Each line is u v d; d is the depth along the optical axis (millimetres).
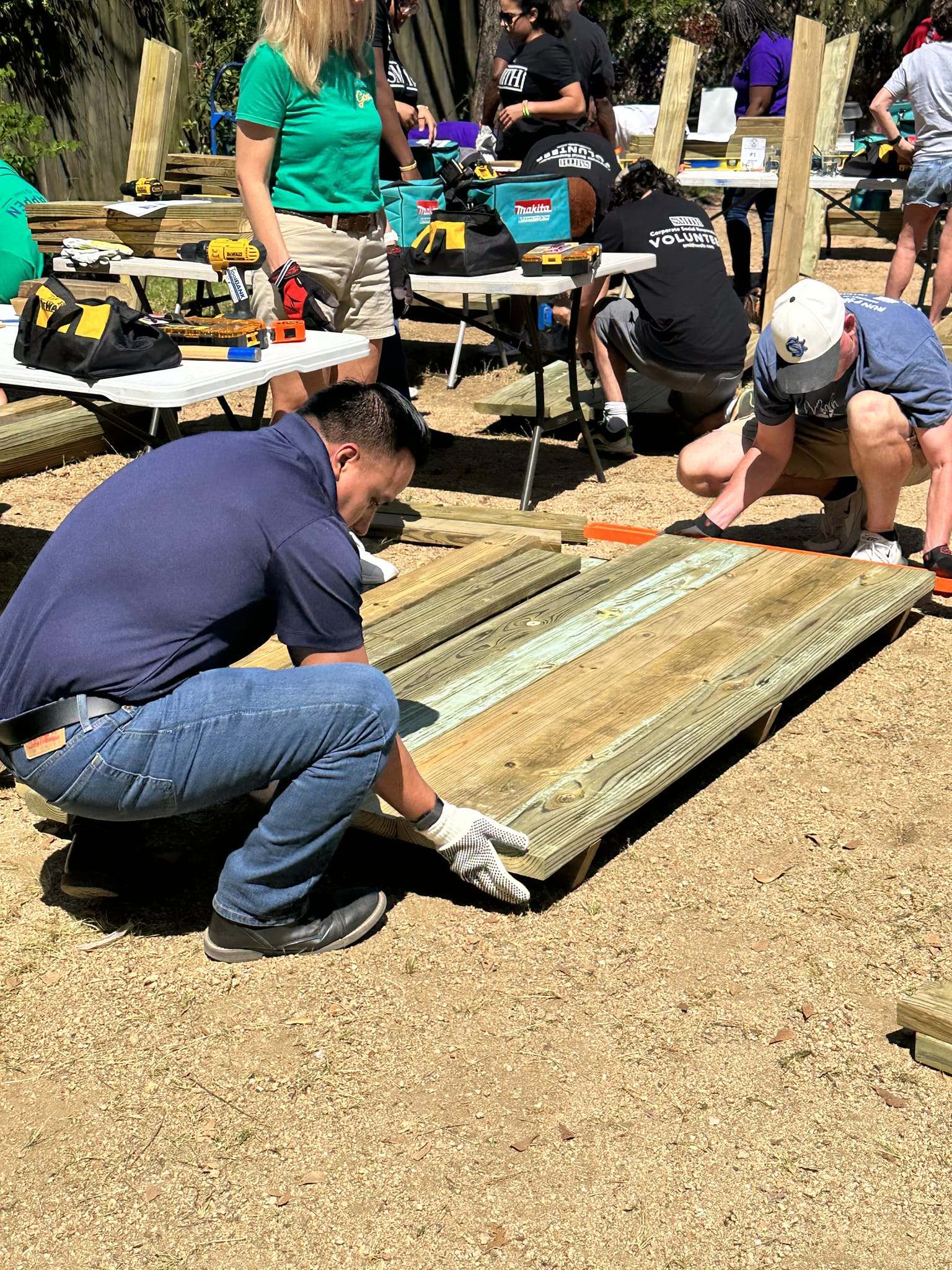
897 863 2941
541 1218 1997
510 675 3514
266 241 4152
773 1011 2463
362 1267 1914
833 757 3428
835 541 4797
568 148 6840
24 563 4676
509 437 6598
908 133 8930
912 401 4164
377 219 4484
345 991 2512
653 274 5824
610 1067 2311
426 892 2838
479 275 4965
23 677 2320
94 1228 1988
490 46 12977
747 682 3406
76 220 6504
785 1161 2109
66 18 9906
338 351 3701
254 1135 2162
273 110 4086
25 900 2846
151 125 7934
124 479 2383
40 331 3330
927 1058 2320
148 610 2287
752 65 9477
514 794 2867
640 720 3205
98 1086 2277
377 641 3715
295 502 2334
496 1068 2309
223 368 3383
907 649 4102
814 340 3951
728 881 2877
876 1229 1983
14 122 8469
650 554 4465
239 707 2326
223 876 2557
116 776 2314
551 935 2680
